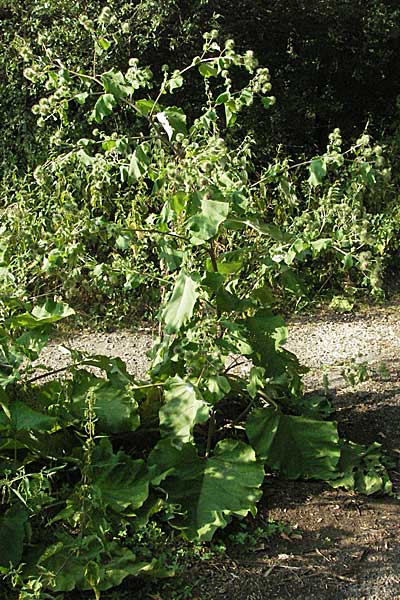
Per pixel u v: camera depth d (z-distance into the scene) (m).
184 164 4.16
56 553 3.62
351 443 4.70
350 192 5.50
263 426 4.43
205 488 4.04
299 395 4.88
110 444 4.18
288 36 10.97
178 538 3.90
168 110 4.55
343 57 11.38
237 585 3.61
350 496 4.36
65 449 4.29
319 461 4.47
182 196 4.14
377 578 3.69
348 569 3.75
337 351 7.05
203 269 4.75
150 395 4.60
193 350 4.14
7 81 9.36
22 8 9.60
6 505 3.91
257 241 4.86
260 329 4.57
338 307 8.39
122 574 3.49
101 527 3.58
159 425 4.38
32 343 4.23
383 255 8.90
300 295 4.77
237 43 10.48
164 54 9.73
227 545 3.90
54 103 4.46
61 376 5.59
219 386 4.10
